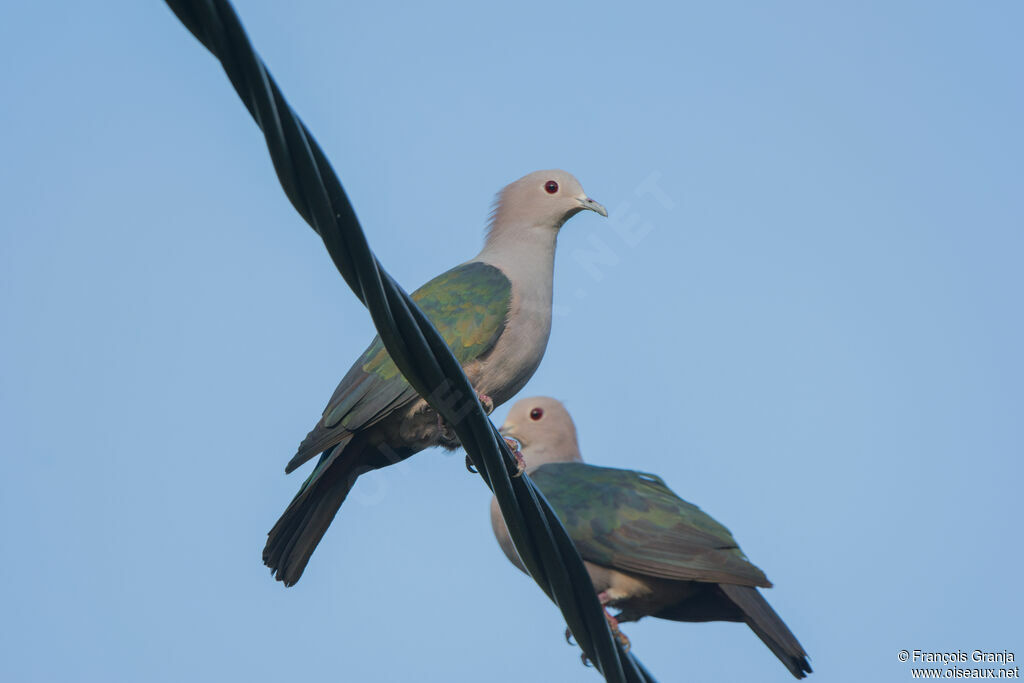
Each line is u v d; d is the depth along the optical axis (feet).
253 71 20.27
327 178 22.43
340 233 23.06
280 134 21.44
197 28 19.81
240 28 19.80
